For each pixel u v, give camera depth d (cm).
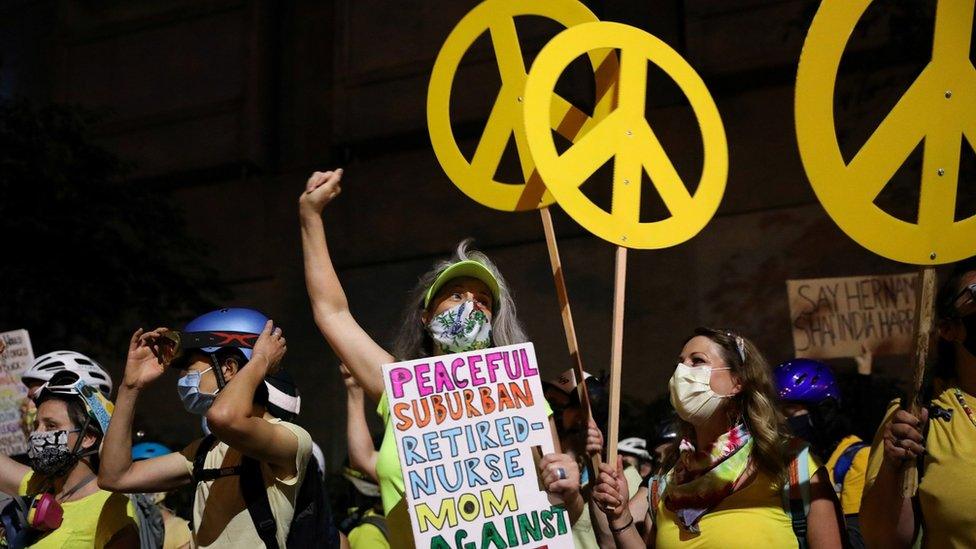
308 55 1587
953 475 270
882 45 1040
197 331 333
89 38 1692
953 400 282
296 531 313
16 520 365
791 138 1255
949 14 275
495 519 272
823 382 437
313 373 1423
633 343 1244
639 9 1349
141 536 368
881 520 272
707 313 1230
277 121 1577
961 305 280
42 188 1083
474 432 279
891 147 270
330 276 336
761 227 1238
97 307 1114
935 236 265
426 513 267
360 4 1514
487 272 328
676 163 1265
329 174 342
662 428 466
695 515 304
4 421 515
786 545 292
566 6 359
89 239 1102
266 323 321
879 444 294
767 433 304
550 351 1275
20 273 1051
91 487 368
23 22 1761
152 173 1585
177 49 1628
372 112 1466
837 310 681
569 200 282
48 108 1151
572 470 278
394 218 1445
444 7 1459
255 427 293
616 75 329
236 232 1547
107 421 374
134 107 1631
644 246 290
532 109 281
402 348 343
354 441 446
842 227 266
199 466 322
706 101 306
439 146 365
